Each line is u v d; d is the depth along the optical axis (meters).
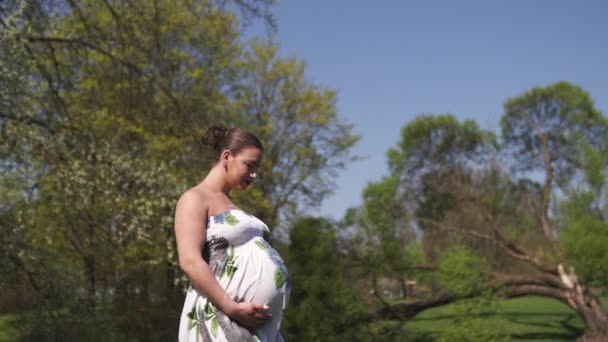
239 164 2.74
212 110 14.66
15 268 10.66
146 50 12.71
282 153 26.09
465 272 12.71
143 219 10.98
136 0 12.27
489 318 12.55
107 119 13.69
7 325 11.63
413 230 16.30
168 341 14.46
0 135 9.85
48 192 10.92
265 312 2.59
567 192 15.05
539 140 22.16
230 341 2.55
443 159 20.48
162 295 15.39
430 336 13.27
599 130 21.91
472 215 18.02
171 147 13.77
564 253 14.70
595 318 15.21
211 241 2.64
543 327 18.89
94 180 10.99
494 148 21.08
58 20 10.87
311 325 11.79
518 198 18.66
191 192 2.69
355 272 13.15
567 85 22.25
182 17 14.57
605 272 14.10
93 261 13.61
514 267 17.30
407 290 16.36
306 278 12.05
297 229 12.59
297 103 26.14
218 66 18.36
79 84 12.07
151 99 13.70
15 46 8.90
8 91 9.03
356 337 12.21
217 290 2.53
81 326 11.64
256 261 2.66
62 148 10.83
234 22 17.95
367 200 13.36
